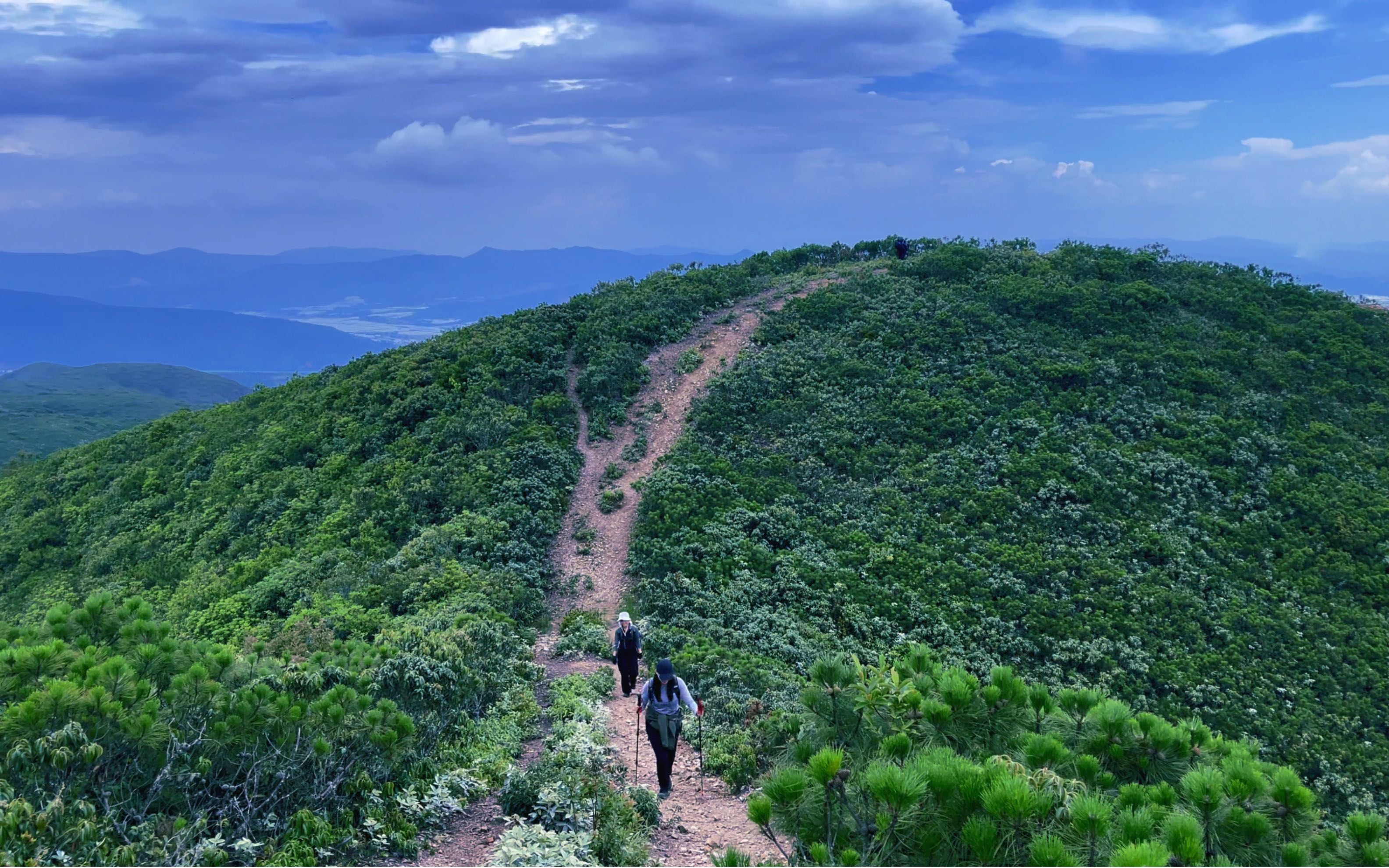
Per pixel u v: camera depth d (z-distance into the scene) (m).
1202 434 37.25
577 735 13.63
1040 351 42.66
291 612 24.67
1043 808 5.25
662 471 33.00
